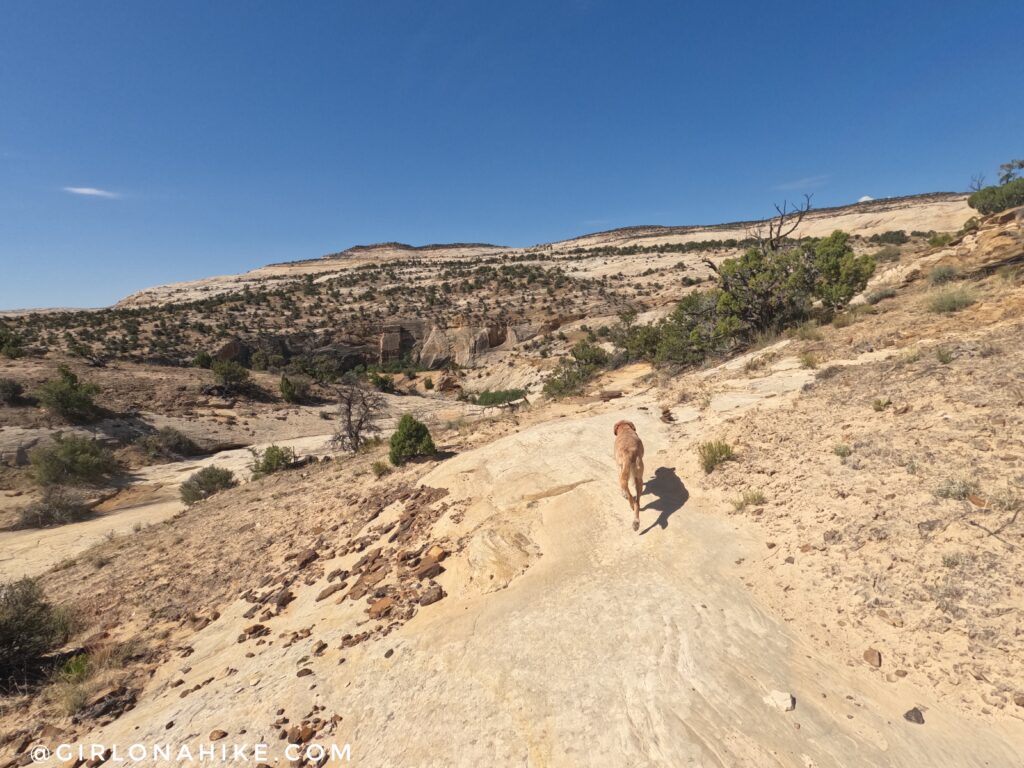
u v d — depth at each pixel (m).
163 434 36.81
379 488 10.63
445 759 3.47
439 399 59.62
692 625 4.27
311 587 7.36
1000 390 6.21
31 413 35.44
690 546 5.44
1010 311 9.50
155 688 5.88
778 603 4.39
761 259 18.19
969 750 2.89
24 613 7.20
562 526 6.56
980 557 4.01
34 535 22.38
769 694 3.48
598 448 8.77
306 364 72.25
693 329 18.67
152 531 14.33
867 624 3.94
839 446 6.32
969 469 4.99
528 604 5.07
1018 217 15.16
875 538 4.64
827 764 2.95
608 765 3.14
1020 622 3.45
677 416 9.66
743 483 6.44
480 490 8.33
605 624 4.48
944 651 3.52
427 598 5.80
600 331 66.56
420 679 4.38
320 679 4.77
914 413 6.48
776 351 12.80
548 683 3.94
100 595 9.43
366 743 3.81
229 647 6.32
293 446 37.59
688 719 3.38
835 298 15.84
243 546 10.01
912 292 15.27
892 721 3.17
